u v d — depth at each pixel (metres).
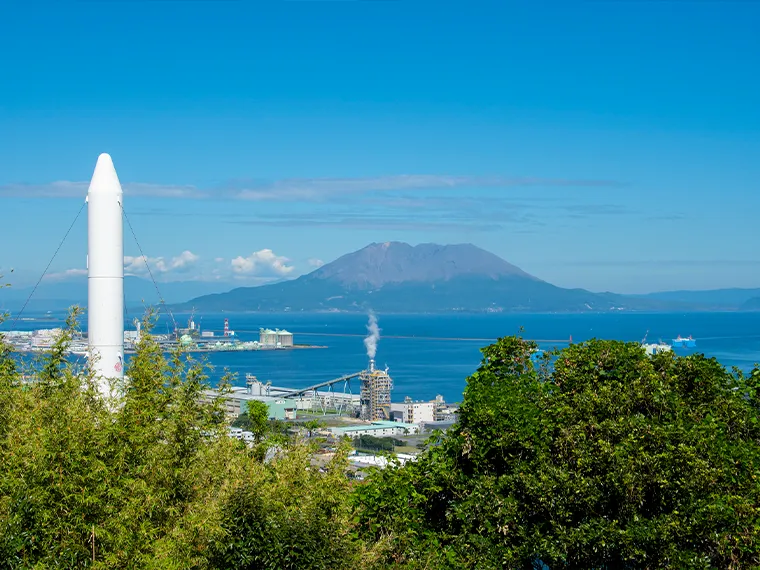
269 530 28.34
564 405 39.09
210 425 38.72
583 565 33.16
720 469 34.16
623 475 33.22
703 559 31.41
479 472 39.75
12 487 26.94
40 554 26.11
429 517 40.62
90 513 27.27
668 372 42.84
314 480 33.38
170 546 29.58
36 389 37.78
